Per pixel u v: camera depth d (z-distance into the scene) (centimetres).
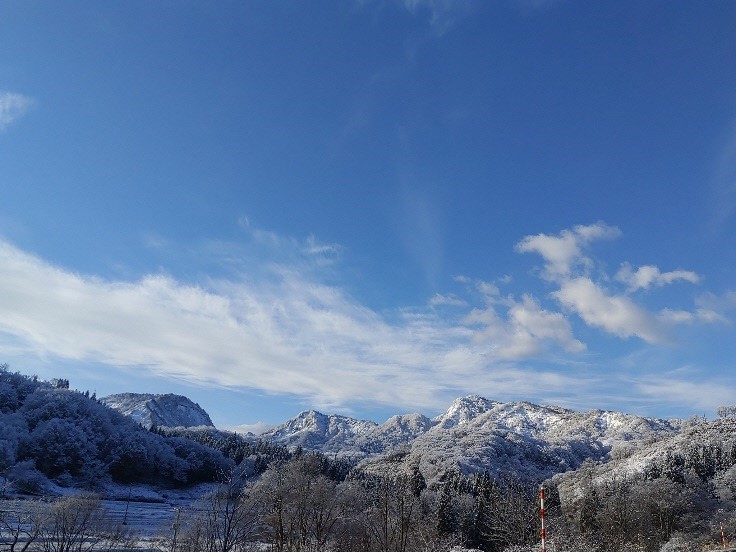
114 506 8881
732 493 8625
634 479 10100
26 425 12094
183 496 12606
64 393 13850
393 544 5409
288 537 4725
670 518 6969
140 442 13475
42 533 3697
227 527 2902
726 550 3159
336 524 5859
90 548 3722
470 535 6706
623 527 5981
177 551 3381
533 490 10225
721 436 12144
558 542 3869
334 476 11600
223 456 15188
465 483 10538
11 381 14538
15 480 9325
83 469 11638
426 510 7750
